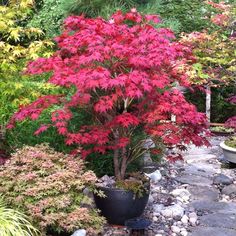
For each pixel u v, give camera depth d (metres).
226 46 7.41
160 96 4.48
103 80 3.88
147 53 4.25
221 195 5.40
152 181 5.75
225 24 7.67
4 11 5.28
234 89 9.76
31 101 5.79
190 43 7.34
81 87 4.07
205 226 4.39
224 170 6.45
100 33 4.36
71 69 4.30
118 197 4.28
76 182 4.04
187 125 4.57
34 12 8.86
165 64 4.57
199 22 9.70
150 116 4.29
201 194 5.35
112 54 4.23
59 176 4.03
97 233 3.94
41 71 4.42
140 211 4.42
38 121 5.68
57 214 3.78
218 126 9.32
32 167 4.21
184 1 9.88
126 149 4.97
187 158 7.06
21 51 5.31
